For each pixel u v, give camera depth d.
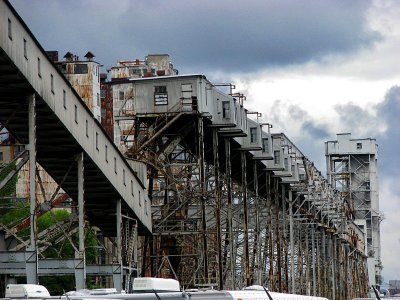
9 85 85.12
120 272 108.25
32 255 85.50
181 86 133.38
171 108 133.00
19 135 96.00
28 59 84.38
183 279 133.00
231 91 142.12
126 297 69.31
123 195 114.12
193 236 137.25
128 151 132.00
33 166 86.62
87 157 102.00
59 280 168.88
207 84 135.25
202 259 130.12
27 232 163.75
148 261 139.88
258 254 170.12
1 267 85.88
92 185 110.06
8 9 79.38
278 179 193.50
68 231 112.75
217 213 136.12
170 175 134.50
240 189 179.38
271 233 183.00
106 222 121.25
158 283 77.38
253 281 169.62
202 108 133.12
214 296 70.88
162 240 135.50
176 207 134.62
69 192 111.81
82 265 95.69
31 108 86.62
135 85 134.50
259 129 156.88
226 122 139.12
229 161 147.12
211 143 152.50
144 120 135.75
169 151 134.88
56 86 91.94
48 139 97.19
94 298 65.56
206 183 147.12
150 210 127.69
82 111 99.69
